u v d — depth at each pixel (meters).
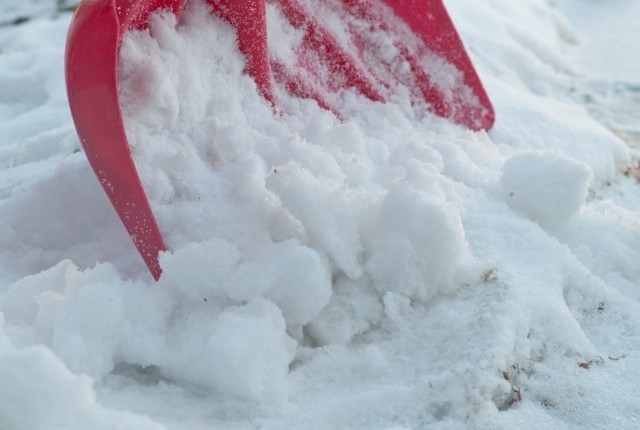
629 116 2.37
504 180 1.70
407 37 1.91
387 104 1.85
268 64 1.70
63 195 1.67
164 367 1.45
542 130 2.00
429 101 1.91
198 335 1.46
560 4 3.52
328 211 1.54
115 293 1.46
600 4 3.54
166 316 1.47
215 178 1.58
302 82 1.77
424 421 1.42
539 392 1.48
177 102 1.58
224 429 1.40
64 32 2.57
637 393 1.48
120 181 1.51
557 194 1.67
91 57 1.45
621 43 3.04
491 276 1.56
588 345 1.53
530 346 1.50
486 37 2.56
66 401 1.29
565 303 1.57
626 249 1.67
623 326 1.58
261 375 1.42
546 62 2.69
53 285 1.52
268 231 1.54
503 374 1.46
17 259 1.64
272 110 1.70
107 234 1.65
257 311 1.46
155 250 1.53
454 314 1.52
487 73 2.43
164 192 1.56
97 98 1.46
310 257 1.48
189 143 1.60
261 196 1.55
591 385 1.49
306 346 1.51
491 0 2.89
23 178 1.79
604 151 1.99
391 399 1.43
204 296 1.48
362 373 1.48
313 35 1.81
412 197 1.54
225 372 1.42
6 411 1.29
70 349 1.42
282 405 1.43
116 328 1.44
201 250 1.48
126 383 1.44
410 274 1.54
